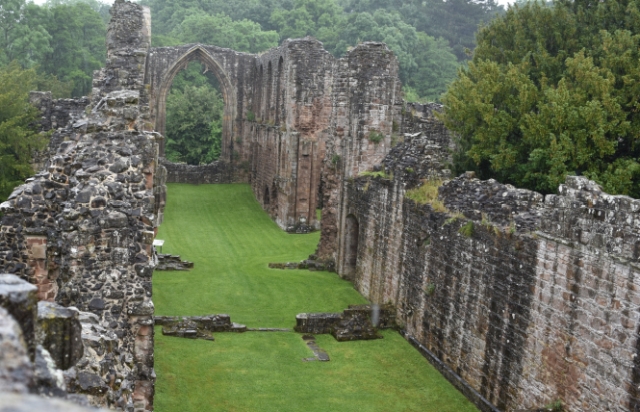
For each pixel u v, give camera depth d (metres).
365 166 32.03
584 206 15.30
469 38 94.69
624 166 21.97
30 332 4.30
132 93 15.70
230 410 17.88
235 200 57.00
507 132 26.11
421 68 82.00
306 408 18.39
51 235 15.80
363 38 83.12
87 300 12.80
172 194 57.28
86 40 88.75
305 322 24.59
